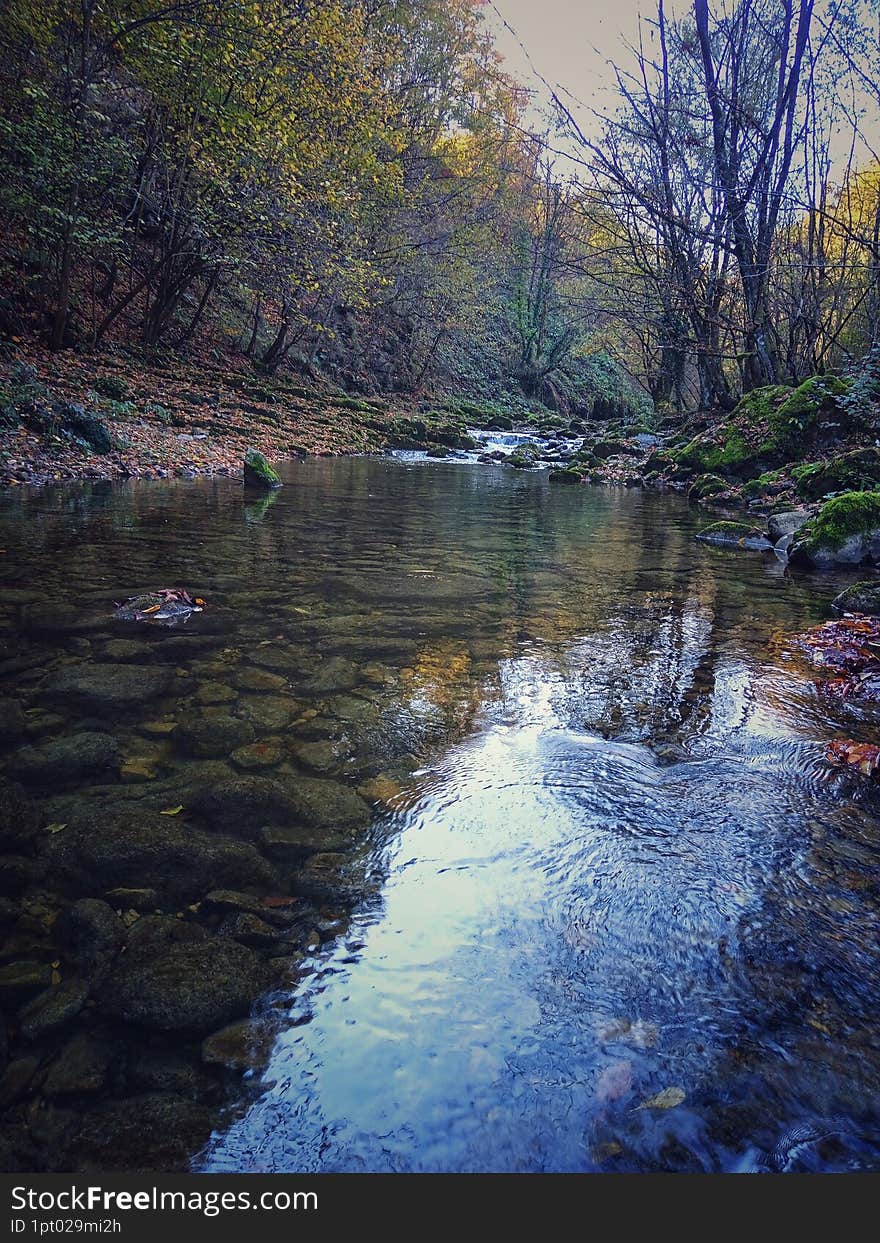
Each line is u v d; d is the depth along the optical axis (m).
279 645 4.00
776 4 13.85
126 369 16.72
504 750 2.89
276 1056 1.50
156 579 5.18
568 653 4.09
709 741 3.02
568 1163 1.32
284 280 19.83
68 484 9.64
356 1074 1.46
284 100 15.59
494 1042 1.54
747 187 13.95
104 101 14.91
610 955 1.79
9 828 2.20
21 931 1.84
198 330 22.39
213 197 16.12
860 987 1.69
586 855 2.18
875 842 2.30
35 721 2.94
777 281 15.80
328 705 3.27
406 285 30.50
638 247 16.78
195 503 8.95
